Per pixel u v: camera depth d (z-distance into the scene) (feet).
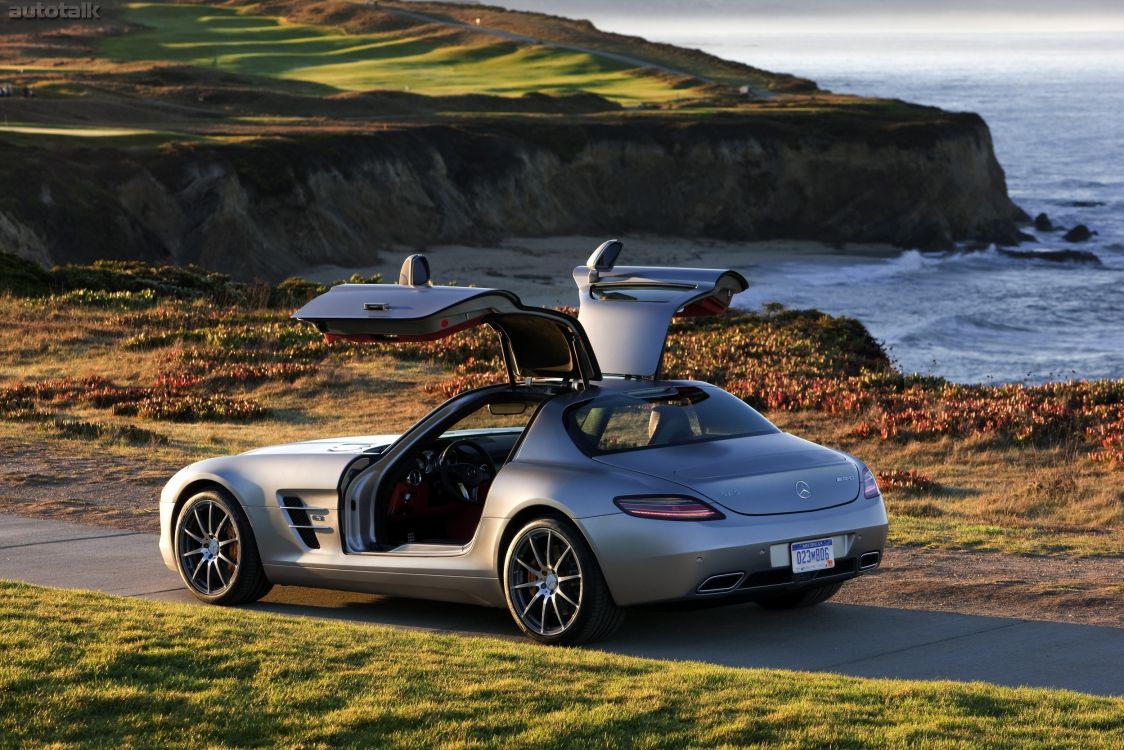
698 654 22.45
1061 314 224.33
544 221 327.06
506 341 26.23
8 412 63.21
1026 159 540.52
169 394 72.28
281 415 69.00
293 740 15.07
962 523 41.22
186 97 407.44
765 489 22.43
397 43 643.45
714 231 346.13
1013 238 347.97
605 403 24.18
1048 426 61.21
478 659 19.21
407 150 308.19
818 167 352.08
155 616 21.67
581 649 20.94
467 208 312.29
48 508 38.96
